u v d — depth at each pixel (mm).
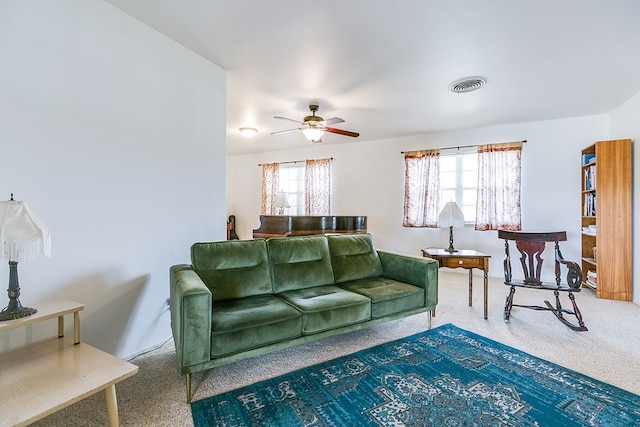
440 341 2465
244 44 2490
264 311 2021
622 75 2979
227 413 1590
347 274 2914
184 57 2557
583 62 2717
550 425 1506
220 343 1744
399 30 2256
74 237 1873
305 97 3596
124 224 2150
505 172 4664
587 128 4234
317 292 2508
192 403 1671
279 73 2982
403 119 4457
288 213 6938
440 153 5211
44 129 1729
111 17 2045
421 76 3023
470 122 4609
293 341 2031
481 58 2666
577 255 4285
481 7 1983
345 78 3094
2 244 1306
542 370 2012
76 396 1180
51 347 1577
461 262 3051
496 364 2094
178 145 2533
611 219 3588
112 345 2090
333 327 2189
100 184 2004
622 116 3771
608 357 2188
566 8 1979
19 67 1631
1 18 1573
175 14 2117
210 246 2402
